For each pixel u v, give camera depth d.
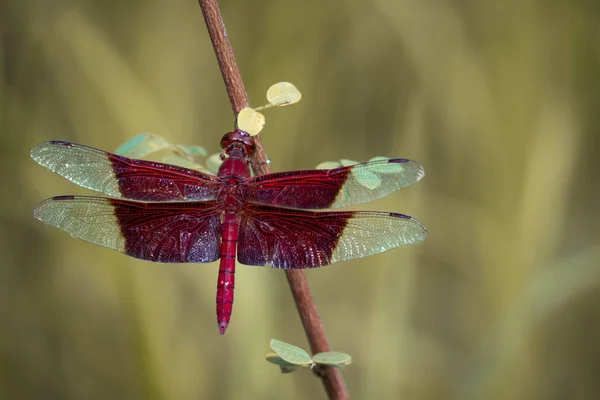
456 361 0.55
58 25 0.54
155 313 0.51
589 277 0.53
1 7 0.55
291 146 0.55
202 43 0.55
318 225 0.43
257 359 0.51
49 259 0.54
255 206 0.43
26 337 0.54
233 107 0.42
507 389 0.53
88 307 0.54
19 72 0.55
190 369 0.51
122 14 0.55
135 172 0.43
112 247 0.43
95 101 0.54
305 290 0.43
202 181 0.43
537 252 0.54
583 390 0.54
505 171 0.55
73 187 0.54
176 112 0.55
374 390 0.53
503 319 0.53
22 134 0.54
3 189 0.55
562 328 0.55
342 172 0.43
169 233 0.43
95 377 0.54
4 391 0.54
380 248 0.42
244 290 0.51
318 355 0.41
